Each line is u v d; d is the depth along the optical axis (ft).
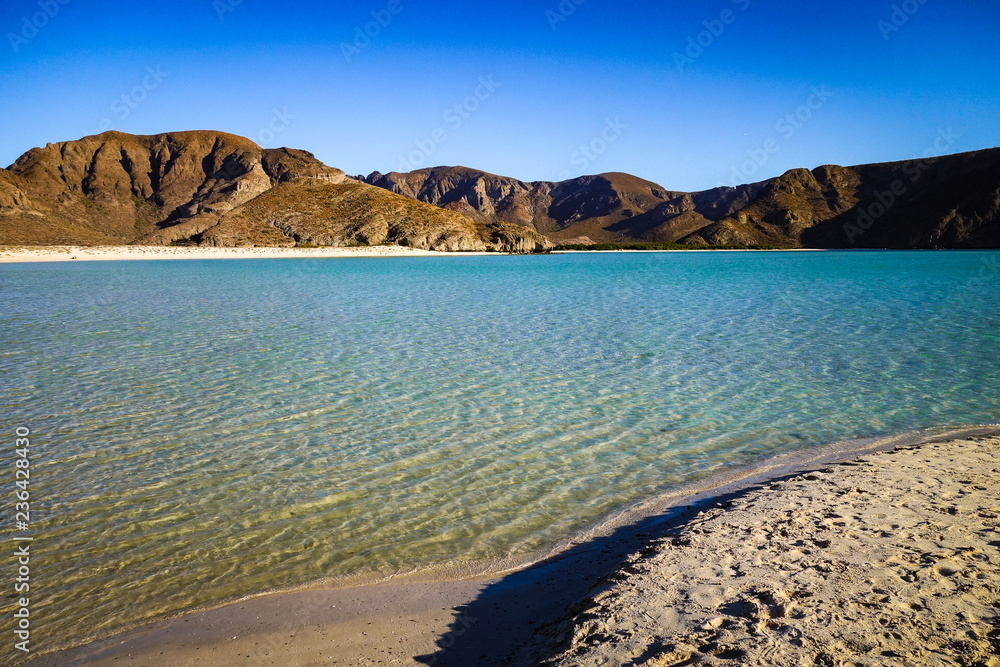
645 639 16.30
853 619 16.11
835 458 36.76
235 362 65.98
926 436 40.81
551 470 35.86
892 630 15.42
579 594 21.65
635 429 43.37
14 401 50.42
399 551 26.35
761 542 22.53
